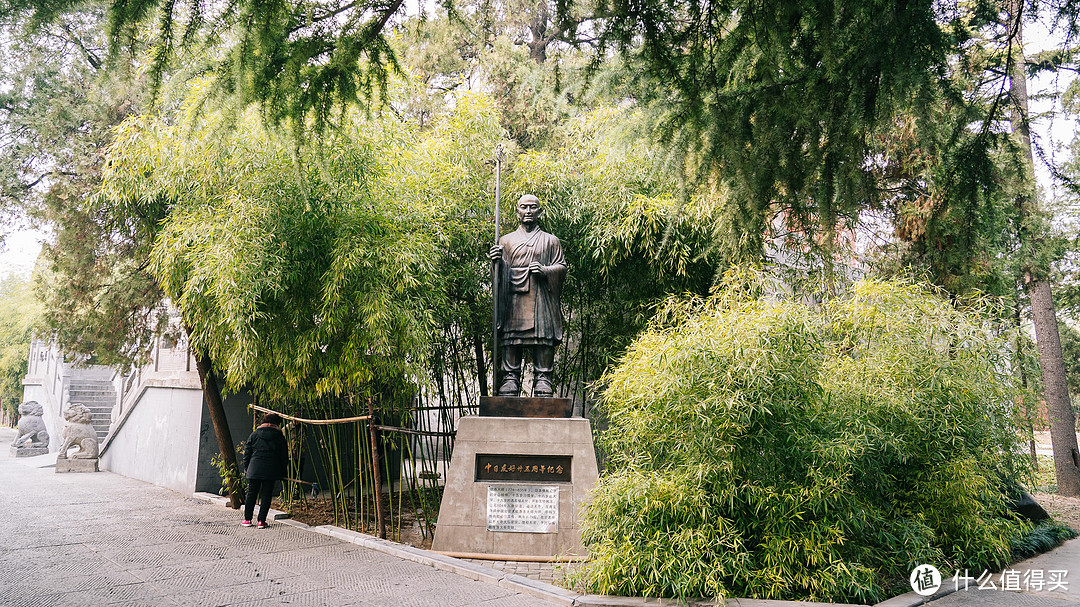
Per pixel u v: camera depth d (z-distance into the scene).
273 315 6.50
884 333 5.58
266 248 6.09
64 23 5.50
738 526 4.57
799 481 4.61
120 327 8.88
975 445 5.35
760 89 3.33
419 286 6.59
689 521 4.47
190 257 6.19
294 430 7.94
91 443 11.88
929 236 3.77
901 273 7.75
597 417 7.14
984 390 5.46
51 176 8.75
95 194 7.38
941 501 5.20
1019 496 7.11
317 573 5.00
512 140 10.67
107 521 6.92
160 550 5.62
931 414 5.22
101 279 8.52
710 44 3.26
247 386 8.79
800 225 3.90
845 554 4.62
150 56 3.12
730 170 3.51
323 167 4.08
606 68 3.60
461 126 7.83
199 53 3.14
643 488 4.50
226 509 7.84
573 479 5.73
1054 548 6.32
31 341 22.66
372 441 6.27
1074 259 10.02
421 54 10.01
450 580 4.91
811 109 3.25
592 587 4.59
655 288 7.25
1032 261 6.01
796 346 4.67
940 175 3.66
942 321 5.57
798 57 3.19
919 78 3.07
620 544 4.55
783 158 3.42
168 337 9.35
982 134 3.40
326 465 9.22
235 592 4.46
